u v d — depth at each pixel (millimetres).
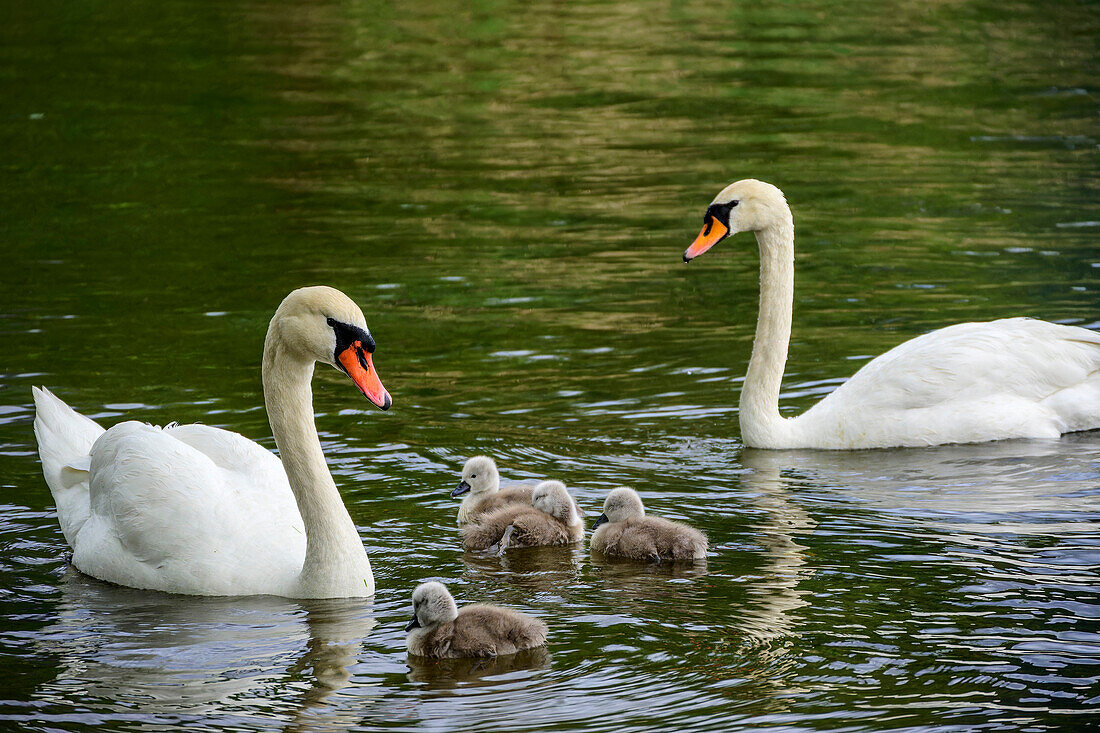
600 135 33094
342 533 11070
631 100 36781
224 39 45125
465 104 36781
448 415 16078
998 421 14891
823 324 19297
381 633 10336
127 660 9852
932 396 15062
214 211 26906
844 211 25641
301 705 9055
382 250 23938
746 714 8766
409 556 12117
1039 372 15180
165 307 20672
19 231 25547
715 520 12688
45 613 10812
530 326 19609
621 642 9977
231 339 19016
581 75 40062
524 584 11344
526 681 9359
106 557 11539
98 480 12016
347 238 24781
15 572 11789
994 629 9992
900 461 14430
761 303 15383
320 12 49750
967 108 34719
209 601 11062
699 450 15000
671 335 19141
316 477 11008
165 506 11477
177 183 29125
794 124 33594
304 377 11039
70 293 21484
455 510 13273
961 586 10836
